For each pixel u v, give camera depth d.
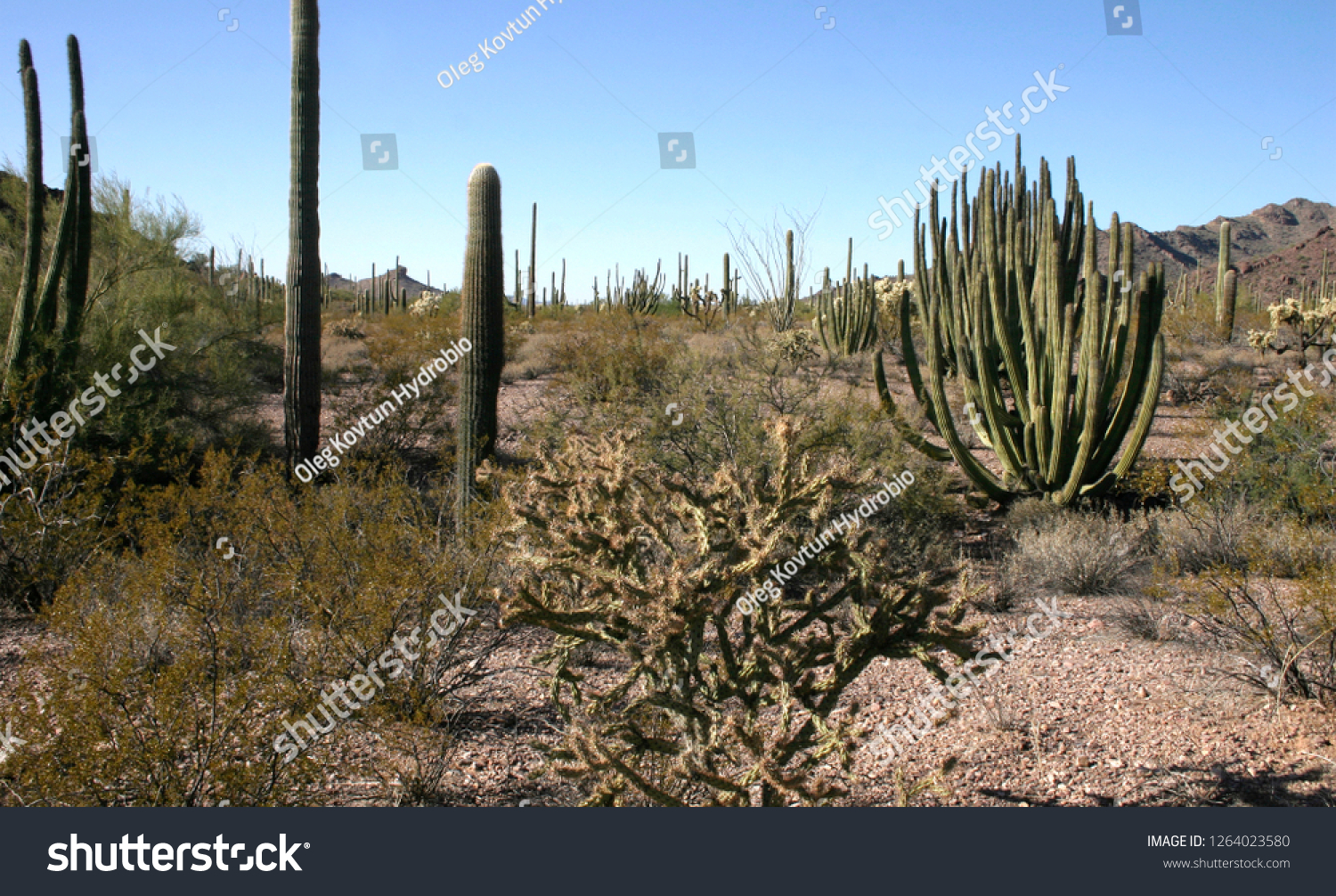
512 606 2.96
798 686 3.00
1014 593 6.48
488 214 7.95
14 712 3.04
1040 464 8.96
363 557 4.40
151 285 10.19
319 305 9.53
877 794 3.68
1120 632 5.71
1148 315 8.37
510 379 16.88
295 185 9.20
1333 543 6.10
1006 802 3.59
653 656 2.90
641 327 18.69
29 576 5.50
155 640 3.98
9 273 9.31
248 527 4.91
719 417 7.77
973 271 9.92
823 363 14.70
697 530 3.07
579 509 3.14
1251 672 4.76
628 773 2.66
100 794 2.99
